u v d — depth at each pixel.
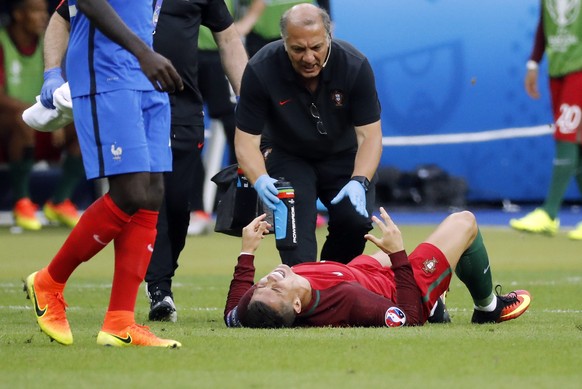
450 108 74.31
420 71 74.12
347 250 25.80
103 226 18.77
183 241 27.61
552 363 17.55
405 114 74.69
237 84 27.53
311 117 24.72
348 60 24.27
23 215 62.16
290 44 23.34
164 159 19.08
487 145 74.38
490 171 74.75
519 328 22.45
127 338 19.09
